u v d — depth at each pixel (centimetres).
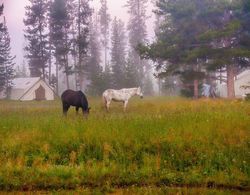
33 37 6644
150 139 1355
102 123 1560
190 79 3919
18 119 1822
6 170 1190
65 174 1169
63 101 2300
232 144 1317
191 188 1100
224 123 1491
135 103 2930
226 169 1211
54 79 6731
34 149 1359
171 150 1303
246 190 1091
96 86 5731
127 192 1061
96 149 1345
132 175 1171
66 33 6425
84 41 6209
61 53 6222
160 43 3850
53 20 6303
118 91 2619
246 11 3672
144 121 1573
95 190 1078
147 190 1074
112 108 2731
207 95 4084
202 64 3850
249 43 3794
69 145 1370
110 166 1227
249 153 1270
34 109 2731
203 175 1177
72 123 1606
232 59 3844
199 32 3966
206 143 1334
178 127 1455
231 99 2950
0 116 2097
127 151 1327
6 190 1090
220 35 3459
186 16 3953
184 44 3903
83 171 1185
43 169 1200
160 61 4172
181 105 2406
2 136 1466
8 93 5734
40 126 1562
